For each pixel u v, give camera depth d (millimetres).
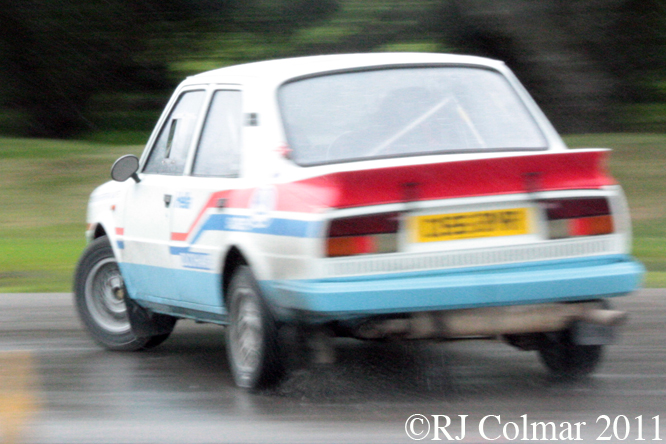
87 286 12898
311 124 9898
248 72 10797
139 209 11891
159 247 11359
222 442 8180
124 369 11383
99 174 31688
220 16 39688
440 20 32906
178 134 11672
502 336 10039
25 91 42906
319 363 9266
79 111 43250
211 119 11078
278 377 9555
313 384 9789
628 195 27797
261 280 9406
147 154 12219
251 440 8203
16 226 26453
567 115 34312
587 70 33875
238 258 10062
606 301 9711
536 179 9078
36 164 32562
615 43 36969
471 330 9062
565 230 9180
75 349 12695
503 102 10469
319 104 10070
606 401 9438
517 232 9070
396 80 10375
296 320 9070
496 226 9016
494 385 10148
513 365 11156
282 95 10117
